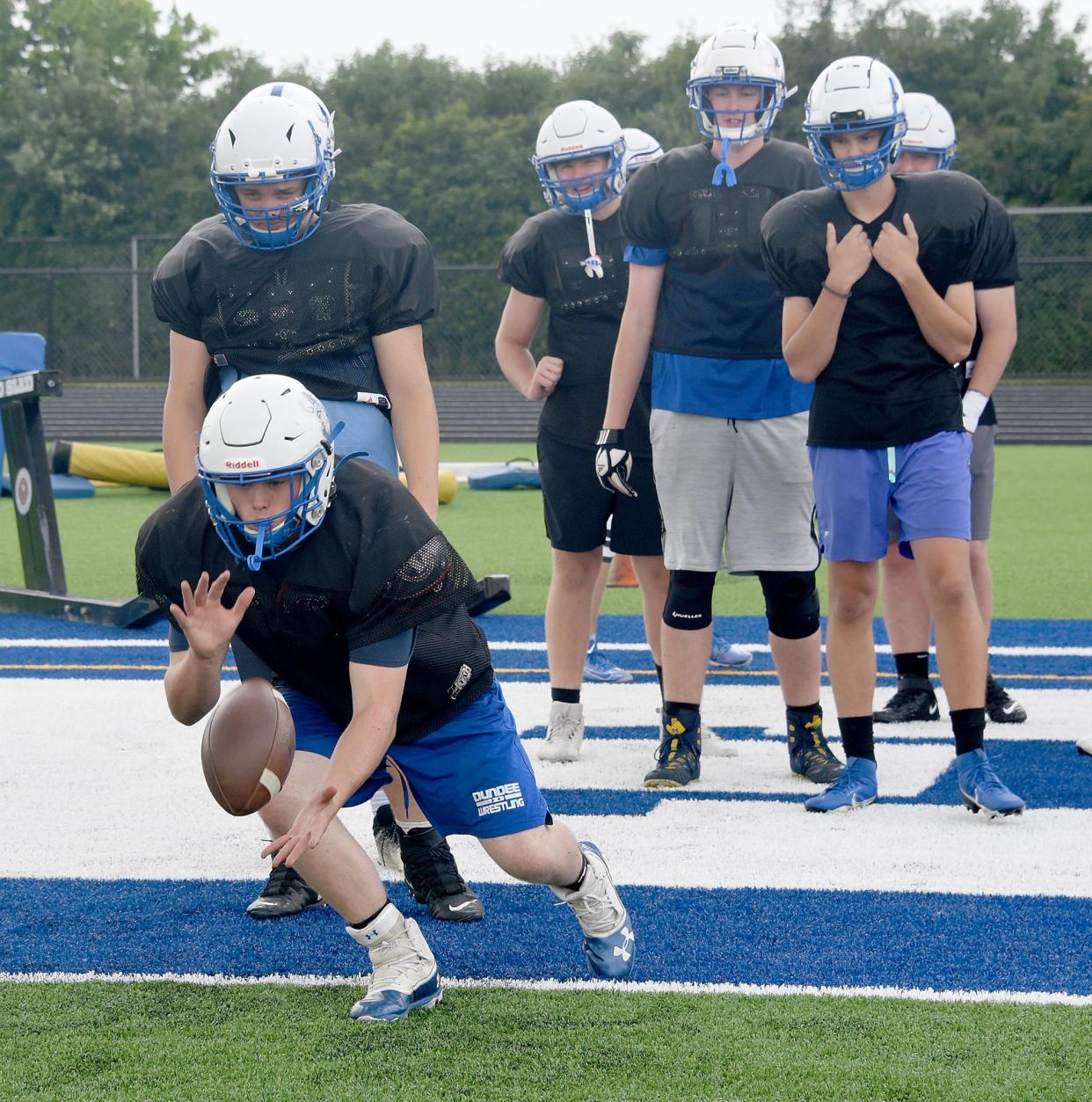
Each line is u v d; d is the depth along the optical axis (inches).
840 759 321.1
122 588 579.8
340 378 233.0
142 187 2180.1
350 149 2112.5
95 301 1824.6
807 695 303.4
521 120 2057.1
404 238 234.4
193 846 261.9
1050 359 1733.5
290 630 181.9
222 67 2618.1
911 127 350.9
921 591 353.4
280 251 231.0
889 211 262.5
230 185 223.8
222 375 237.9
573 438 322.3
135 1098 162.4
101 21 2539.4
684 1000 190.4
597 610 411.2
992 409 348.8
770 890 233.9
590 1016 185.6
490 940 215.9
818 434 271.9
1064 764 311.9
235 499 171.5
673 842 260.2
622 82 2327.8
